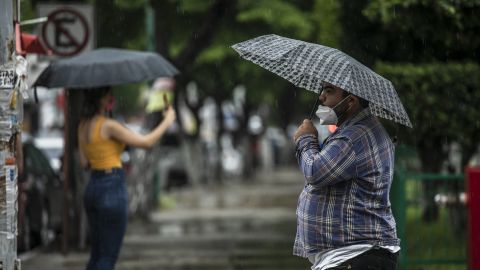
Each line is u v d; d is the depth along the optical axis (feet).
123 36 108.58
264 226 99.50
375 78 29.81
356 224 28.94
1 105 31.65
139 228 97.60
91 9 69.00
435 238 58.34
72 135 77.92
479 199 47.80
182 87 170.30
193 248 77.87
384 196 29.30
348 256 28.96
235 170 245.24
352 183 29.07
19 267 32.01
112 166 43.50
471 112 61.98
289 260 69.21
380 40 65.72
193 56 93.71
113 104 45.80
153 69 48.67
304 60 29.55
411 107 61.52
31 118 164.55
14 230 31.71
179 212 122.42
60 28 68.69
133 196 106.22
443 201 56.85
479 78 61.93
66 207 73.67
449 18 57.11
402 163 58.03
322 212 29.22
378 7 57.88
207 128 274.36
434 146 69.87
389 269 29.22
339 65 29.30
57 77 47.09
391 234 29.35
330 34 69.00
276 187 191.93
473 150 69.87
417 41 64.03
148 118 109.19
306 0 140.15
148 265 66.90
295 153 30.42
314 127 30.66
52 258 72.18
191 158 185.98
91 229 43.91
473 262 47.88
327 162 28.71
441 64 62.39
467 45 59.57
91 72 46.65
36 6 75.66
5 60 31.78
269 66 31.71
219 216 114.73
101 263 43.34
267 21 128.47
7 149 31.55
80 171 77.61
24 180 71.10
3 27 31.81
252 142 260.01
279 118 285.64
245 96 195.42
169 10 112.57
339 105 29.96
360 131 29.25
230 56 146.92
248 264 67.10
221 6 91.86
